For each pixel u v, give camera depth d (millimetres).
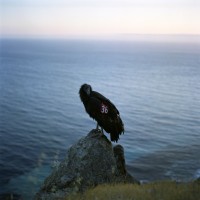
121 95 181750
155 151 77938
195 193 11477
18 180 54469
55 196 13406
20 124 101500
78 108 134375
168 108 140625
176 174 62312
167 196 11320
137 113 129000
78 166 14070
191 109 138375
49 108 132125
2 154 70438
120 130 13719
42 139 85750
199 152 77688
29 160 66875
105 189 12641
